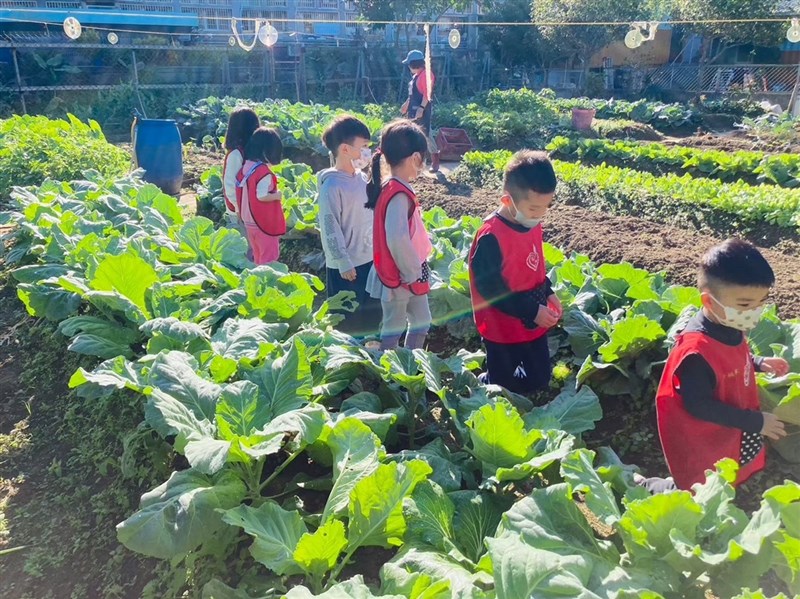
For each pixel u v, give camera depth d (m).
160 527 2.82
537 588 2.25
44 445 4.54
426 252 4.48
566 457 2.86
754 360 3.27
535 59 36.19
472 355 4.15
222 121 18.12
